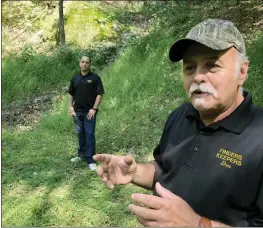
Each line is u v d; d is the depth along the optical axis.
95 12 9.59
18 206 3.39
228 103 1.18
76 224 3.18
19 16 10.20
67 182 3.89
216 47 1.10
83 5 9.79
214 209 1.14
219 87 1.15
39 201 3.49
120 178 1.39
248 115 1.18
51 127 5.38
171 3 9.77
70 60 7.86
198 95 1.18
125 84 5.84
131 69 6.41
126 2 11.16
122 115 5.16
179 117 1.44
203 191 1.16
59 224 3.18
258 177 1.08
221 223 1.05
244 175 1.10
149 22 9.39
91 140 4.19
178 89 5.39
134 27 9.44
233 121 1.18
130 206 0.99
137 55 6.93
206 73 1.16
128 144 4.59
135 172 1.40
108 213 3.30
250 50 5.31
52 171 4.15
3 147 4.78
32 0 10.62
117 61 7.03
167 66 6.14
